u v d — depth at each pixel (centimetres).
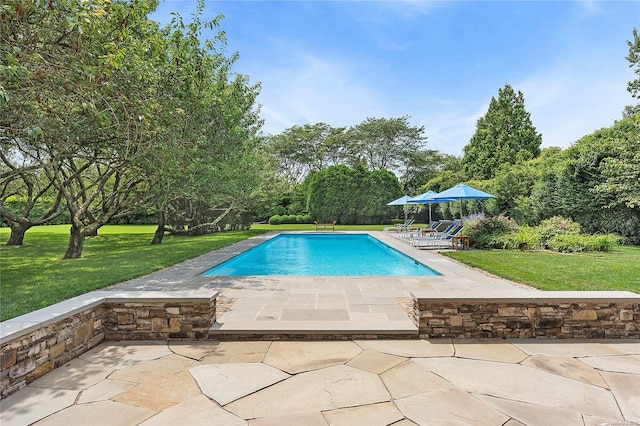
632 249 1046
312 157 3719
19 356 264
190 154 752
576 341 364
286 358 324
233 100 908
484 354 330
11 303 508
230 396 254
